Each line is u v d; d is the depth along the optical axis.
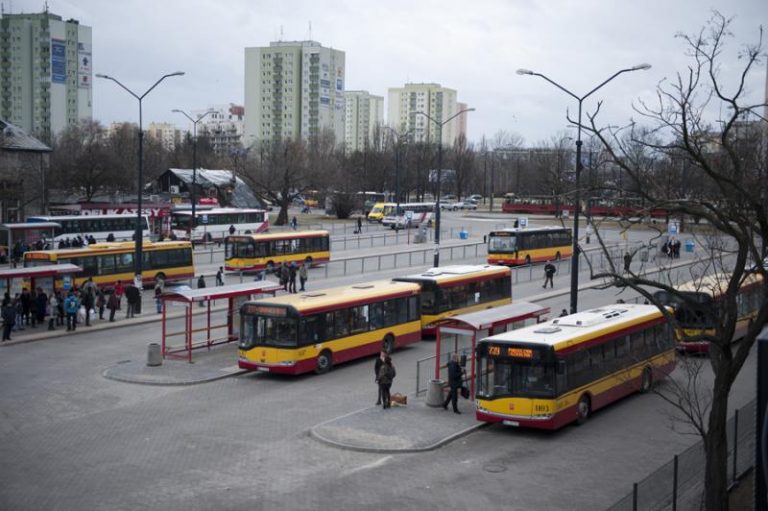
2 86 180.25
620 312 27.44
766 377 11.99
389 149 149.62
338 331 29.67
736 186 14.54
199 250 70.31
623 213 20.06
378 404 24.39
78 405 24.31
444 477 18.28
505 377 21.91
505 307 28.14
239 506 16.33
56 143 127.31
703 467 17.12
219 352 32.31
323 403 24.81
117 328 37.47
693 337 14.92
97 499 16.62
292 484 17.66
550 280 51.75
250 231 81.81
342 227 94.50
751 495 16.84
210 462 19.11
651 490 15.00
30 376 27.98
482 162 179.38
